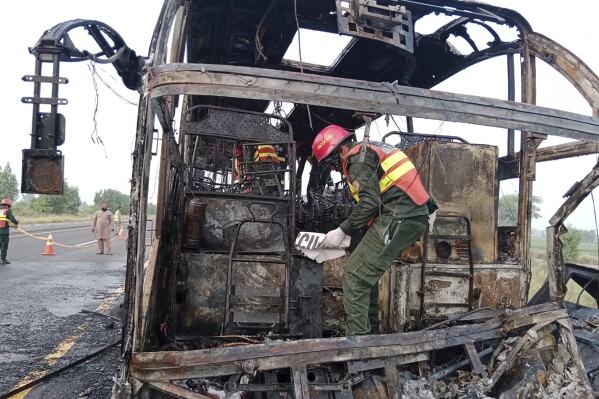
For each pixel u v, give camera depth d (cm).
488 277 391
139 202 246
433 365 323
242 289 346
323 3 480
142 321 255
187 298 343
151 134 251
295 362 256
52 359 477
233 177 465
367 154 306
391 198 310
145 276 324
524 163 415
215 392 284
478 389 285
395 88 282
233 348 252
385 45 525
